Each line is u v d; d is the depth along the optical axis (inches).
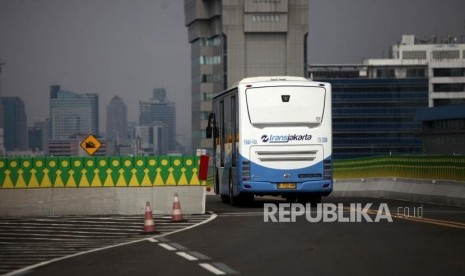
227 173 2229.3
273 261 992.9
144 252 1119.6
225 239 1259.8
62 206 1857.8
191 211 1856.5
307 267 935.0
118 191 1870.1
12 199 1841.8
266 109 2023.9
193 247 1164.5
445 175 2098.9
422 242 1157.1
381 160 2618.1
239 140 2031.3
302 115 2028.8
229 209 2032.5
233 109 2116.1
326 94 2036.2
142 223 1625.2
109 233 1437.0
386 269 908.0
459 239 1188.5
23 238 1380.4
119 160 1872.5
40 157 1856.5
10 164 1849.2
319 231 1338.6
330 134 2038.6
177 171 1866.4
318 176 2032.5
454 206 1967.3
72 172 1862.7
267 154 2022.6
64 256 1112.8
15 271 973.2
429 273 873.5
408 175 2379.4
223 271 916.0
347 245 1136.2
